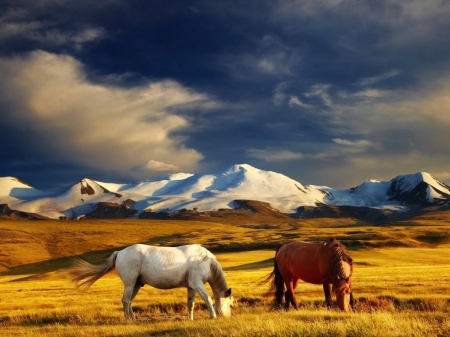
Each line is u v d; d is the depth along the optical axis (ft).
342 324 32.07
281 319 38.09
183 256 48.26
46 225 635.66
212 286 49.44
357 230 483.92
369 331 30.01
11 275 372.99
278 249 56.49
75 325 50.16
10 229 567.59
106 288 122.31
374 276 117.08
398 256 259.80
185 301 72.69
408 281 97.55
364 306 61.41
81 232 590.96
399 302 67.10
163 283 48.39
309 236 429.38
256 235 501.15
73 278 50.83
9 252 459.73
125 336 37.73
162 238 579.89
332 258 46.57
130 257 48.83
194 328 36.91
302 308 54.75
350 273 46.47
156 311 66.44
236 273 164.35
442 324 32.81
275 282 56.49
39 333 43.50
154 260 48.19
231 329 33.91
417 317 40.47
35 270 393.50
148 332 38.42
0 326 55.01
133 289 50.31
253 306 69.56
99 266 51.16
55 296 103.09
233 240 448.65
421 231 417.28
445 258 249.34
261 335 31.12
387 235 392.88
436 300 64.69
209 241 464.65
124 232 614.34
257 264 230.68
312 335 30.22
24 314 64.08
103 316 59.31
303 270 51.29
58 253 475.31
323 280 48.96
